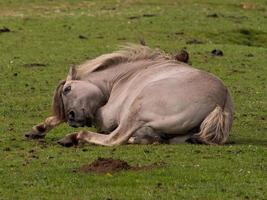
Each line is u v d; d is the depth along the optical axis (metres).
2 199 24.33
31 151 30.44
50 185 25.70
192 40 68.31
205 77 31.12
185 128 30.55
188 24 74.50
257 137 34.59
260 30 75.31
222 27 74.56
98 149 30.42
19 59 56.84
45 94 45.88
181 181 25.97
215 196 24.55
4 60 56.34
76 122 33.06
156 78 31.72
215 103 30.62
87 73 33.84
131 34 68.62
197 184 25.73
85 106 32.88
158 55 33.81
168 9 83.25
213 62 57.88
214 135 30.58
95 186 25.52
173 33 70.44
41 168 27.66
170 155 29.19
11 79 49.97
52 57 57.78
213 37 71.31
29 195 24.70
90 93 32.97
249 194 24.78
